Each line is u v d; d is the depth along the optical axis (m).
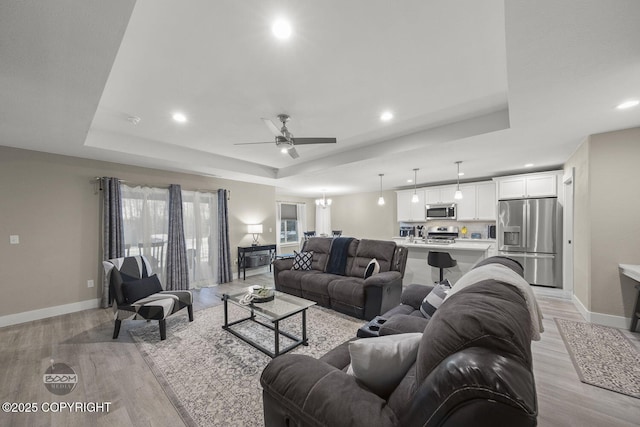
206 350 2.53
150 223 4.46
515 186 4.99
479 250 3.89
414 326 1.74
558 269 4.53
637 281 2.70
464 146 3.40
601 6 1.20
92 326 3.13
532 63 1.64
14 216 3.28
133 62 1.92
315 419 0.92
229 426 1.60
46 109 2.24
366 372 1.05
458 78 2.19
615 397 1.83
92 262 3.86
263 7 1.44
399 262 3.58
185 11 1.45
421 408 0.70
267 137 3.62
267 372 1.15
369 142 3.92
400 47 1.80
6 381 2.06
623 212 2.88
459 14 1.50
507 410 0.57
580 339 2.66
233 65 1.98
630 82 1.85
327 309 3.64
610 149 2.92
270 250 6.34
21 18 1.26
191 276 4.99
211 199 5.38
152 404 1.79
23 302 3.31
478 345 0.73
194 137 3.61
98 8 1.24
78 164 3.77
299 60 1.93
